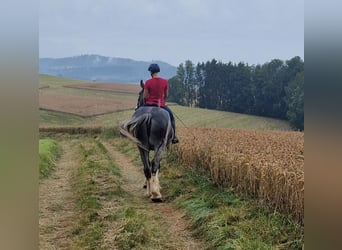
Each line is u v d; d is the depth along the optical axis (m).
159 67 6.27
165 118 6.11
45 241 4.04
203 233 4.34
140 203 5.92
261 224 4.17
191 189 6.31
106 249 3.88
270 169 4.81
